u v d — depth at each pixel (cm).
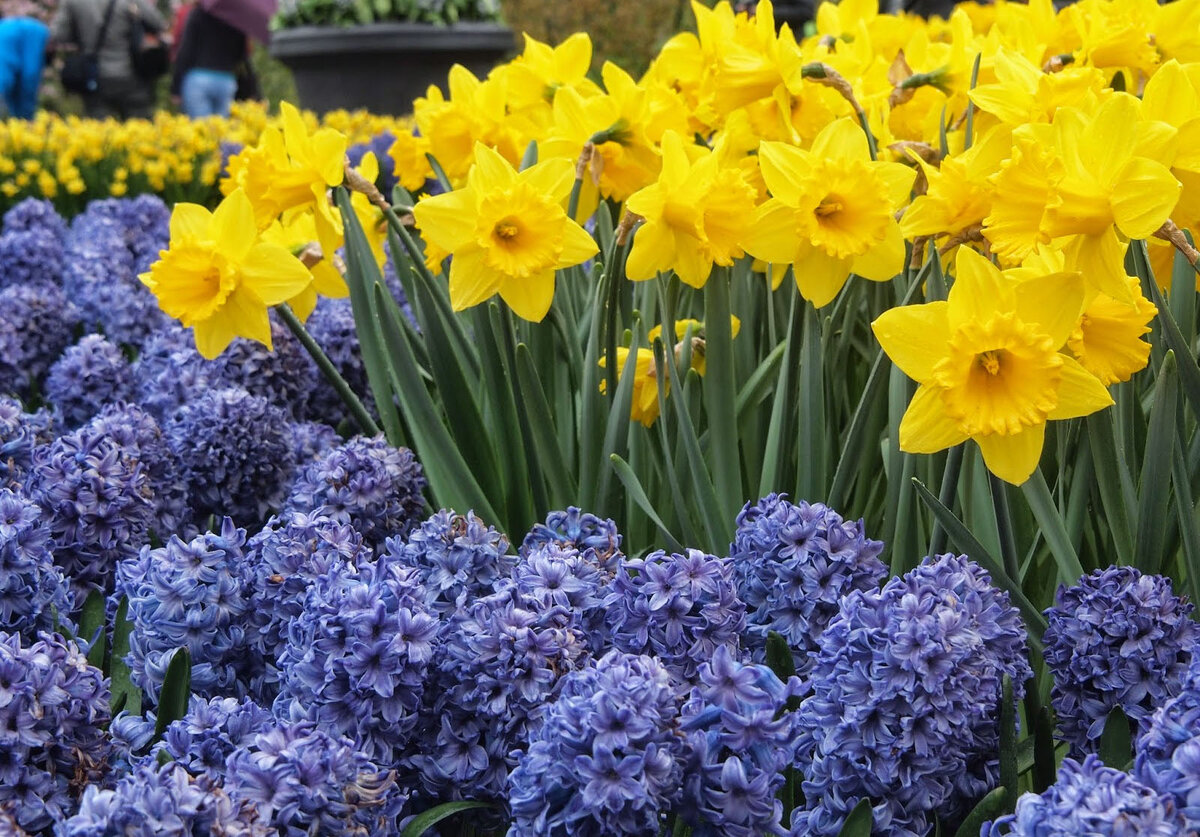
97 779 101
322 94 445
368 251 129
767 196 127
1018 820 92
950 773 100
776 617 108
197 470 132
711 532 118
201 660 108
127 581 110
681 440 125
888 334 103
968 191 113
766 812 96
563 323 133
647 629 104
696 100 138
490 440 133
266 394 145
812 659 107
